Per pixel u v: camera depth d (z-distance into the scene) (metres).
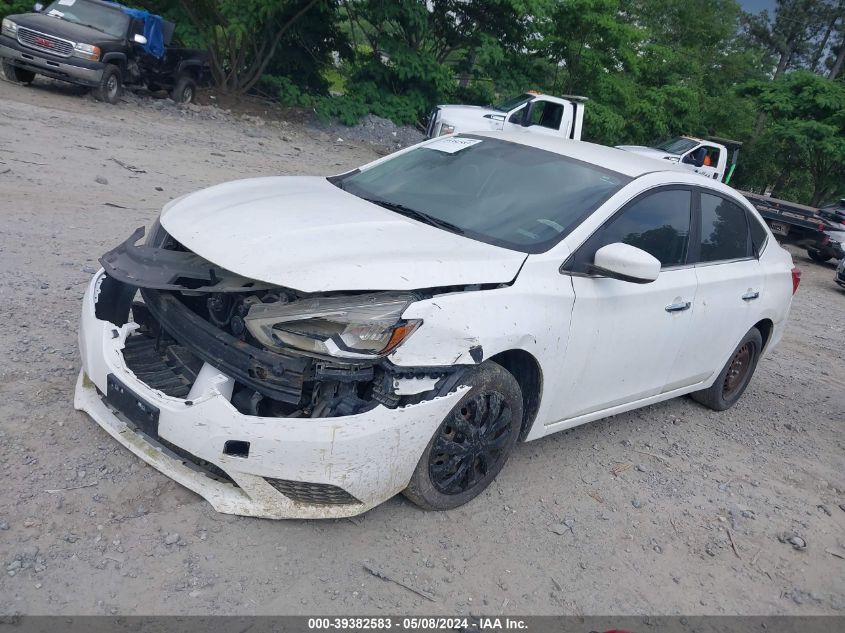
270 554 3.21
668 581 3.67
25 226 6.86
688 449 5.17
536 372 3.88
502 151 4.78
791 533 4.31
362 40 22.34
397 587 3.19
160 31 16.42
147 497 3.38
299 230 3.56
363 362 3.15
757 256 5.66
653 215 4.54
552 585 3.44
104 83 15.06
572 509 4.08
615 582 3.56
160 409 3.27
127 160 10.66
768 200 17.14
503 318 3.50
